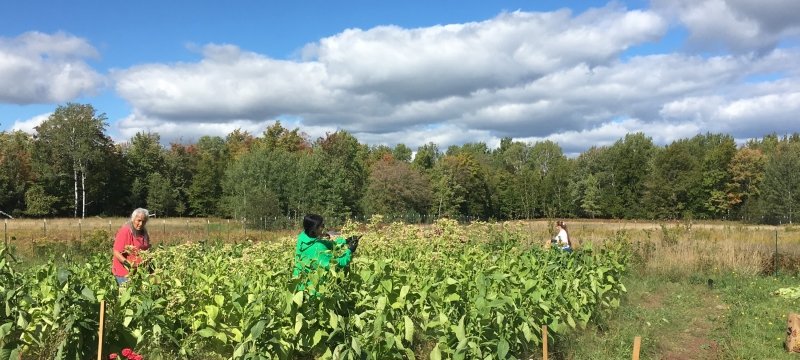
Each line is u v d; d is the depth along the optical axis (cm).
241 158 5300
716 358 724
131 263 580
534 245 1117
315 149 5725
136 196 6650
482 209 7012
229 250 780
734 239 2055
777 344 786
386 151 10025
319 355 530
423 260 657
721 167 6575
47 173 5928
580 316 718
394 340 495
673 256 1543
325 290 507
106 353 479
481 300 495
